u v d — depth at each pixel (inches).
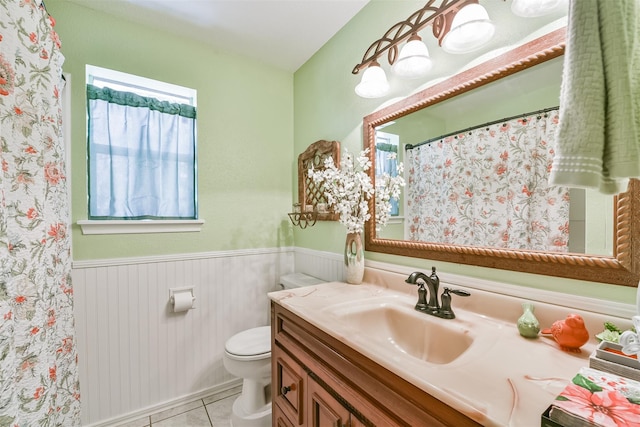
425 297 40.8
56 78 38.8
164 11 61.2
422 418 22.6
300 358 39.5
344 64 66.0
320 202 72.9
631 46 17.7
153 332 65.3
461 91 41.1
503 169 36.7
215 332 73.4
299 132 85.0
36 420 31.8
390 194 53.4
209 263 72.9
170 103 70.0
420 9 45.4
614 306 27.9
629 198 27.0
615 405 16.4
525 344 28.9
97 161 61.9
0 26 29.0
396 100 52.5
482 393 20.5
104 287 60.1
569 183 18.5
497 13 37.3
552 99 32.2
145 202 67.1
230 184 76.8
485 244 38.6
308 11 61.4
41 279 34.0
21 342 30.3
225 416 64.1
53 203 37.6
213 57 74.5
